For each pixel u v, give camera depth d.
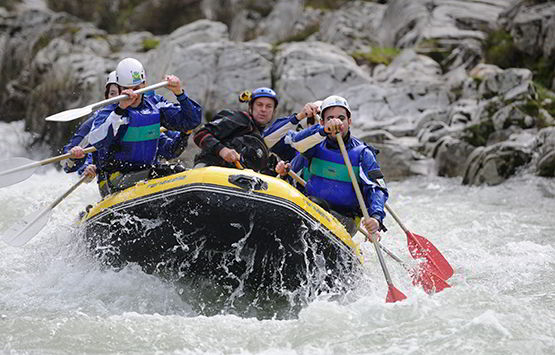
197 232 14.62
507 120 34.78
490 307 13.13
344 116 16.48
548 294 15.30
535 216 25.12
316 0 58.84
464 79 40.91
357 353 11.45
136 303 14.75
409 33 47.47
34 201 26.52
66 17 57.12
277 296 15.07
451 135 36.16
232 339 12.29
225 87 42.44
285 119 17.86
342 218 16.42
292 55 42.75
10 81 55.19
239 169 15.35
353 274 15.84
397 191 31.75
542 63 42.12
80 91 47.22
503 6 49.19
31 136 49.75
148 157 16.77
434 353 11.27
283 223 14.55
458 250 20.30
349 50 47.34
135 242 15.27
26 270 17.27
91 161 18.72
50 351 11.65
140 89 16.22
